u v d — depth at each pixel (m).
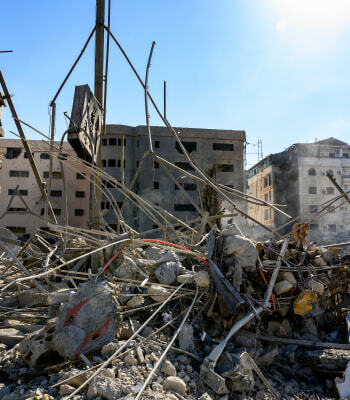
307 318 5.55
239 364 3.98
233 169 47.91
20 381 3.60
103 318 4.33
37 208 46.06
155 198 44.47
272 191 58.12
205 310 5.34
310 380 4.57
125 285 6.10
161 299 5.45
